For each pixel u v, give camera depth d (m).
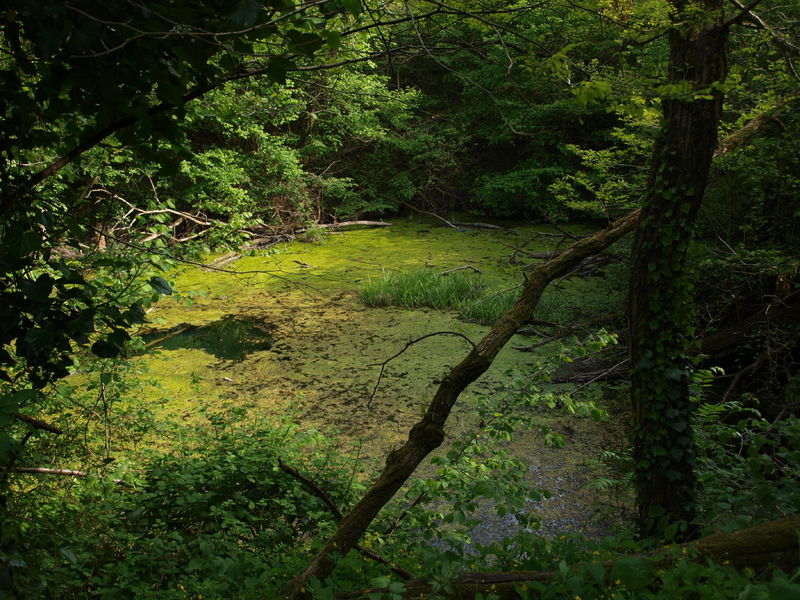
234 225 6.40
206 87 2.77
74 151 2.78
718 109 4.21
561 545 3.77
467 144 20.69
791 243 7.66
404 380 8.87
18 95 2.60
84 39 2.22
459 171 20.31
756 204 8.00
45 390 5.30
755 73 6.55
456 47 3.25
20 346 2.53
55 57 2.49
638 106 2.97
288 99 7.46
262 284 13.27
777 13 5.19
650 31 3.85
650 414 4.48
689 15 3.87
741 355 7.89
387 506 5.59
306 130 18.17
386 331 10.77
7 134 2.66
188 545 4.18
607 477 6.45
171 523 4.61
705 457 4.62
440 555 3.06
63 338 2.59
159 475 4.94
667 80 3.77
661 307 4.44
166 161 2.95
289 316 11.52
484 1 3.44
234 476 4.98
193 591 3.54
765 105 5.54
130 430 6.11
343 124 17.20
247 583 3.17
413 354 9.77
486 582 3.02
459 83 19.70
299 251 15.92
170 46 2.49
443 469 4.62
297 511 5.09
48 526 3.61
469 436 5.07
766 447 5.21
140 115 2.65
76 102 2.63
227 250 6.49
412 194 19.69
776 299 7.30
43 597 3.04
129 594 3.51
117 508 4.45
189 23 2.36
